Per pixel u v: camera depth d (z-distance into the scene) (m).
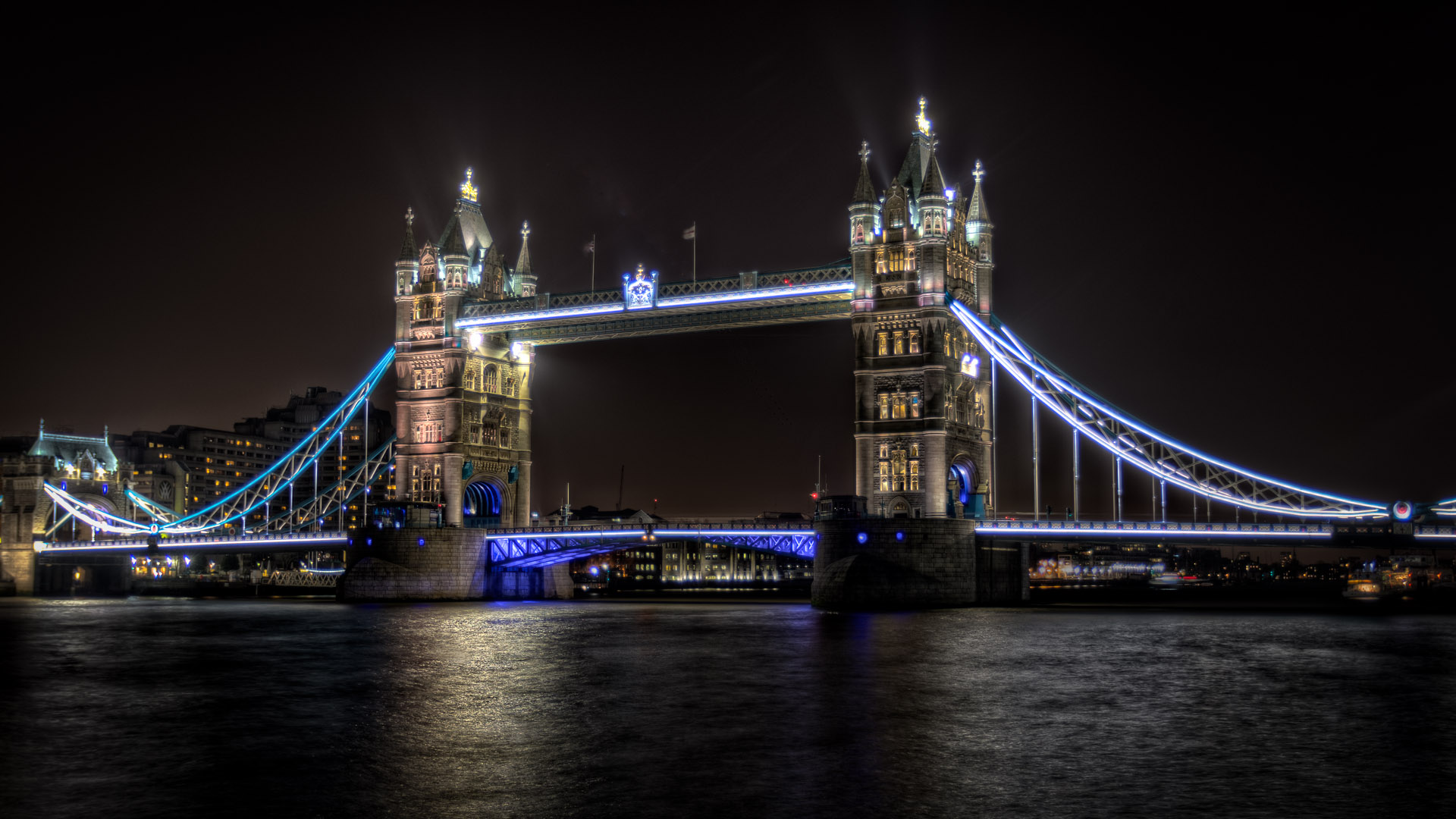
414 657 72.50
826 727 45.75
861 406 126.00
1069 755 40.62
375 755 40.91
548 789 35.97
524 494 160.62
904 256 125.69
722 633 88.94
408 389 154.62
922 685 57.41
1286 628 97.56
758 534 132.00
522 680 60.09
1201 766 38.94
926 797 34.97
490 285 155.62
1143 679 59.56
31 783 37.28
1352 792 35.50
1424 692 55.47
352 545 154.25
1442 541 108.38
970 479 131.38
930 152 127.06
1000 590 128.75
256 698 54.69
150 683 60.38
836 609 116.94
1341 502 111.31
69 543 194.88
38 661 72.00
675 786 36.34
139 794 35.78
